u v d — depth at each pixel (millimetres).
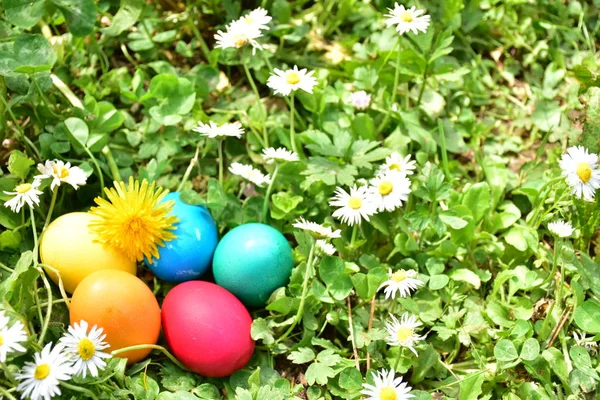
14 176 854
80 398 780
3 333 747
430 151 926
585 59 1009
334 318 838
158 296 866
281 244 835
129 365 810
